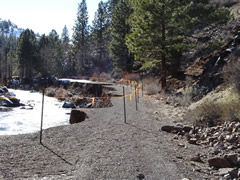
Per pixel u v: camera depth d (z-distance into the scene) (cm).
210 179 423
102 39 8419
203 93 1309
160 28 1981
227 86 1124
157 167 475
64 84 4594
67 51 11138
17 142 645
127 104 1491
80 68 7975
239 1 3023
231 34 1998
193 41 2531
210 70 1467
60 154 555
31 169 461
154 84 2186
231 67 1100
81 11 8750
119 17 4153
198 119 879
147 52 2028
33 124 1552
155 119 1012
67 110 2331
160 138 710
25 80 7069
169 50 1856
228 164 473
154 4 1825
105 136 724
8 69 8906
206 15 1953
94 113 1200
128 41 2038
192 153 573
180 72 2106
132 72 3775
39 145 626
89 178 421
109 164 489
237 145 582
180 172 452
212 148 609
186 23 1902
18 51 7681
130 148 600
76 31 8800
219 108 866
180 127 798
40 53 7956
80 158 526
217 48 1847
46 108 2458
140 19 1898
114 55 4478
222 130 711
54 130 809
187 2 2108
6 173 435
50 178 420
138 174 438
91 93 3206
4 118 1753
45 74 7819
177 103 1358
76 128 841
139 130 809
